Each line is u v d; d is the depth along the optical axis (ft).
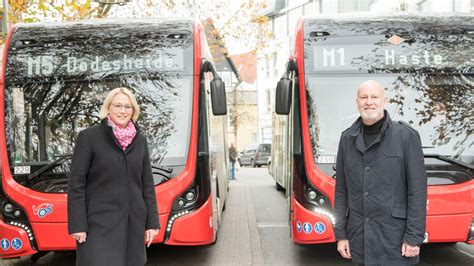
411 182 13.11
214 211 26.53
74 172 14.47
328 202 22.56
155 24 24.66
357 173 13.56
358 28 24.62
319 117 23.88
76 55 23.95
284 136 45.01
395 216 13.12
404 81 23.95
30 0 39.24
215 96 23.34
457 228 21.74
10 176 22.62
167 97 23.85
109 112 14.99
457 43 24.16
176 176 22.75
